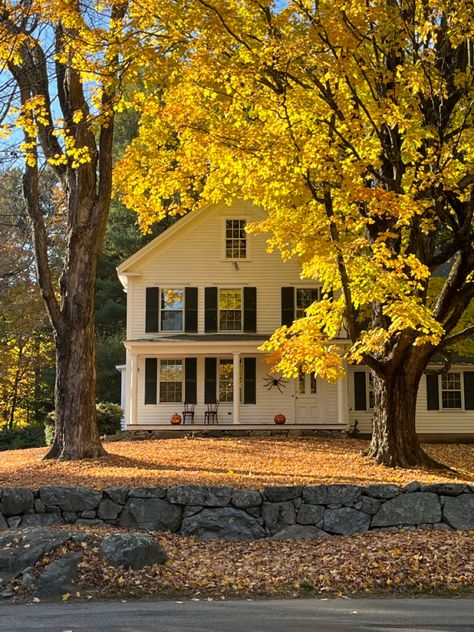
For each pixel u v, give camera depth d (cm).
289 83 1329
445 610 717
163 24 1288
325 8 1177
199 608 726
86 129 1672
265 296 2816
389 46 1280
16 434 3127
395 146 1364
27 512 1093
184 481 1290
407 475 1537
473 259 1502
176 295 2831
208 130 1414
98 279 4381
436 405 2781
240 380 2786
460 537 1009
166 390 2788
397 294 1308
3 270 3441
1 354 3581
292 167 1306
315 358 1430
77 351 1738
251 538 1062
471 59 1390
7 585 804
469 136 1339
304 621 667
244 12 1325
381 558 917
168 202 3647
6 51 1307
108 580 816
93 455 1716
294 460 1784
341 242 1341
